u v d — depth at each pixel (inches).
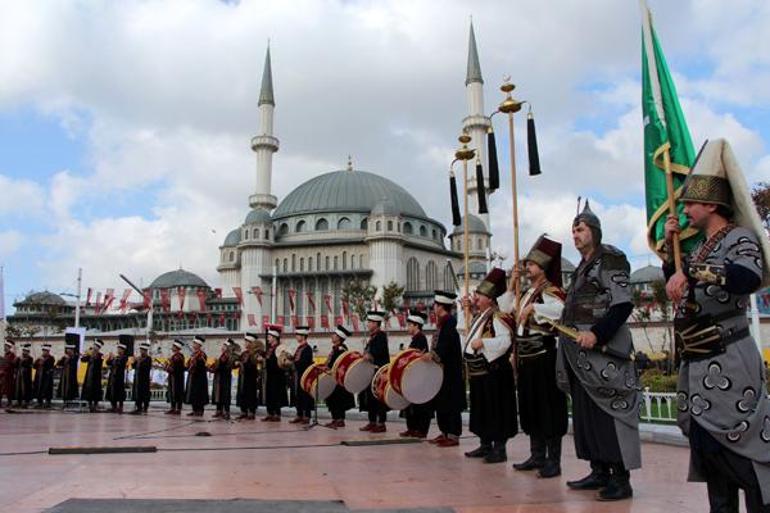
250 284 3890.3
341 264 3880.4
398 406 485.1
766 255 156.3
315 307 3811.5
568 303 255.1
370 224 3882.9
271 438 486.6
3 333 1181.7
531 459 305.3
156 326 4188.0
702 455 163.2
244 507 200.8
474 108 3924.7
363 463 330.0
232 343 827.4
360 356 589.9
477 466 320.5
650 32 250.1
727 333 161.0
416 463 331.0
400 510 200.7
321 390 644.7
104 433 537.0
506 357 339.6
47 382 1077.1
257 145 4320.9
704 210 168.1
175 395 877.2
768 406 157.9
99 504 203.8
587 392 237.9
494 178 563.8
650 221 233.8
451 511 201.2
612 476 236.7
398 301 3356.3
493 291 346.3
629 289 239.5
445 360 435.8
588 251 256.5
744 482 154.9
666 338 2182.6
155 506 200.8
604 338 230.4
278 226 4183.1
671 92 242.1
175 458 348.8
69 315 4463.6
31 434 525.7
